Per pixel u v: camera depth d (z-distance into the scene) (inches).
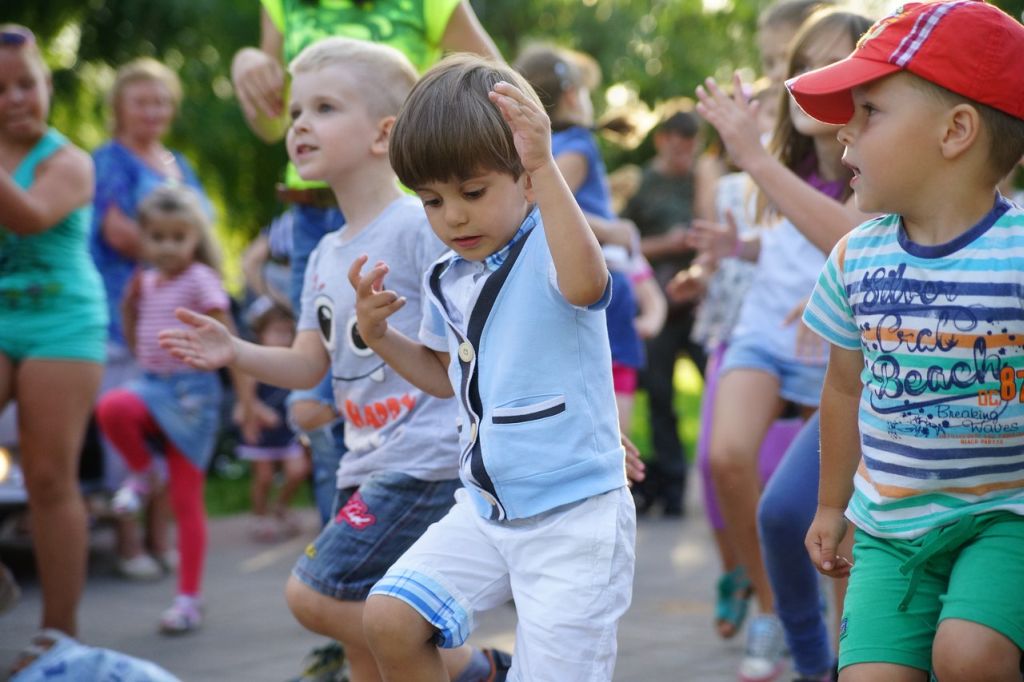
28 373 190.1
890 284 114.0
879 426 115.9
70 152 194.2
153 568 279.1
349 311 146.1
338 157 148.0
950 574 112.1
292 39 182.4
